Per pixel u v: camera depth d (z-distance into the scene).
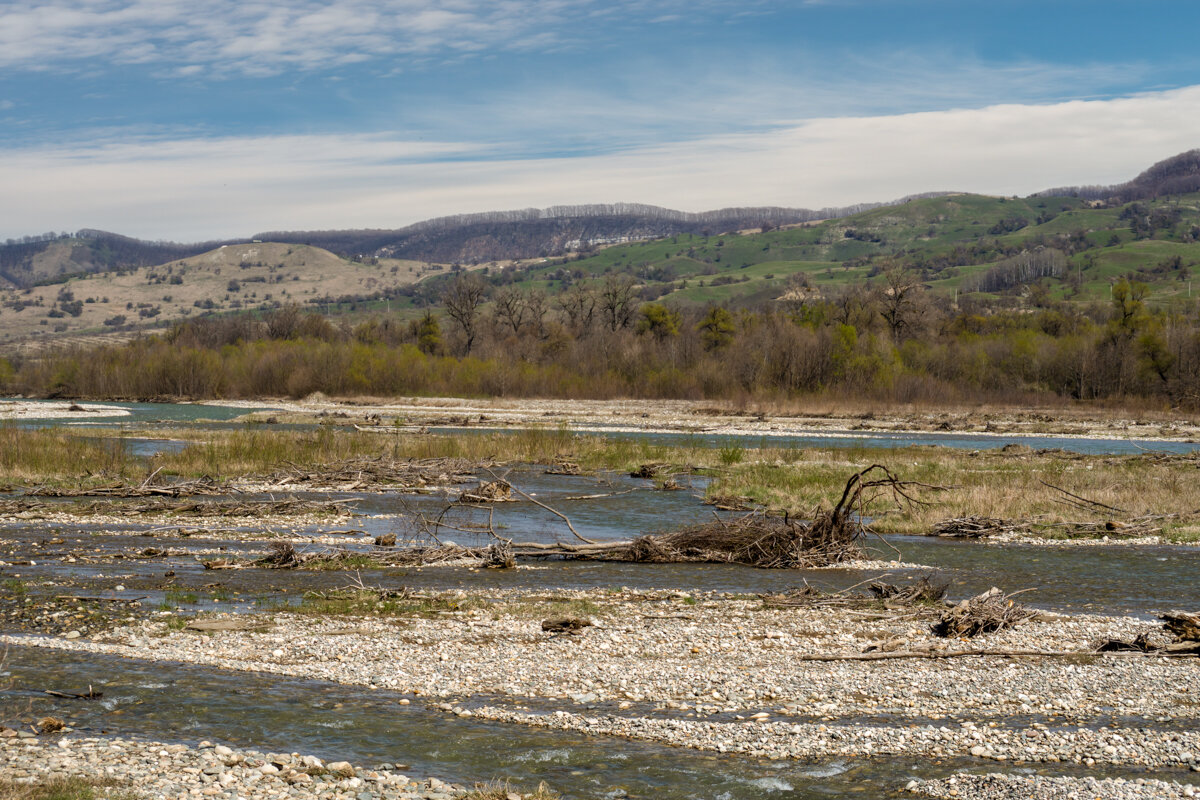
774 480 34.19
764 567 21.91
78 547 22.86
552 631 15.52
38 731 10.72
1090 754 10.33
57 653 14.02
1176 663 13.88
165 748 10.14
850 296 107.88
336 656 14.06
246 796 8.87
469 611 16.98
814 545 22.59
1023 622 16.38
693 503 31.22
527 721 11.36
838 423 66.88
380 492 33.59
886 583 20.05
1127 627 16.05
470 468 39.12
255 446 40.12
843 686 12.80
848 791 9.40
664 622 16.36
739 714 11.70
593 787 9.45
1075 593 19.14
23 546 22.75
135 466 36.75
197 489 32.25
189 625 15.72
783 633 15.62
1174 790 9.21
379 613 16.80
